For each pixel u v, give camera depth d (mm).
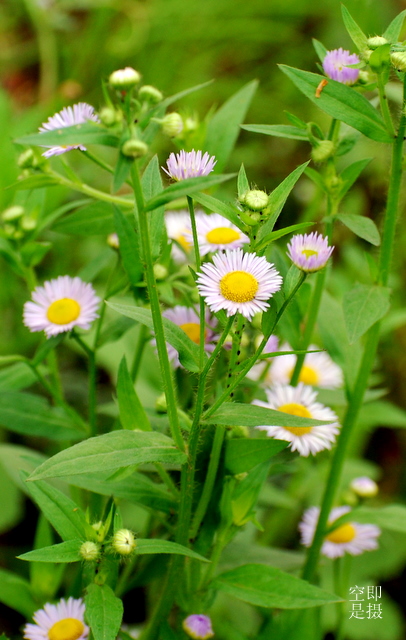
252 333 498
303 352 408
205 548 445
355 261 691
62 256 732
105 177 766
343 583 504
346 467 617
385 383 755
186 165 406
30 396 477
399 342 742
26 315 466
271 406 465
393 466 729
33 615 450
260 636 480
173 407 415
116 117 395
